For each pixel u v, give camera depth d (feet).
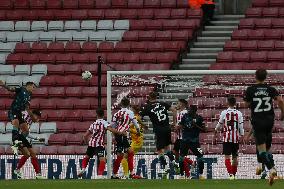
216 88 205.26
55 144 214.90
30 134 217.15
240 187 121.49
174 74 197.47
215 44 245.04
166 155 175.01
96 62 242.17
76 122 220.23
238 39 245.04
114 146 189.57
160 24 252.83
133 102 208.74
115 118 171.53
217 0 268.21
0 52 250.78
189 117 167.22
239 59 236.02
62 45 249.55
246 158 181.06
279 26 248.11
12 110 168.76
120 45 246.47
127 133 172.14
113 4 263.90
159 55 239.91
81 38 252.42
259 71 123.65
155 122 168.04
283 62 234.38
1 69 242.99
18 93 167.84
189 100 204.64
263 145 122.01
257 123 122.42
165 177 172.35
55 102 226.99
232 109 163.94
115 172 173.58
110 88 185.57
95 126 169.48
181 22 252.21
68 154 201.26
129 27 254.27
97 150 169.27
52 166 190.29
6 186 130.41
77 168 189.37
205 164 182.50
